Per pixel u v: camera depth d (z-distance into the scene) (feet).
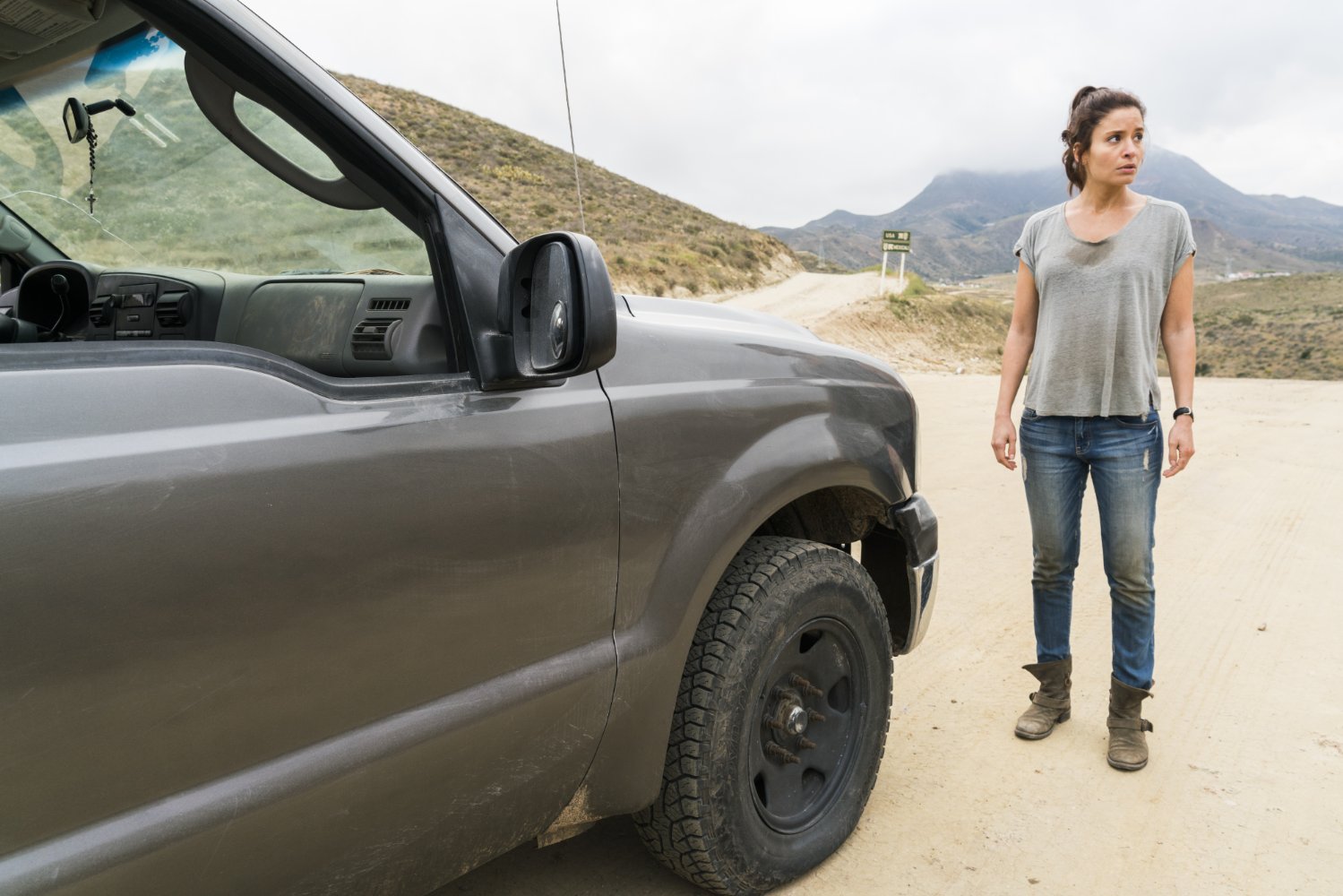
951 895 7.78
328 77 5.04
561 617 5.69
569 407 5.74
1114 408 9.79
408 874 5.23
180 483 4.01
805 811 7.81
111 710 3.83
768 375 7.40
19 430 3.70
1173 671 12.67
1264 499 23.61
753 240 191.52
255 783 4.32
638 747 6.38
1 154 6.29
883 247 151.94
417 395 5.06
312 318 5.77
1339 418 41.70
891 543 9.20
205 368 4.31
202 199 5.89
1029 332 10.83
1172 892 7.93
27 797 3.64
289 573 4.35
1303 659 13.11
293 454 4.41
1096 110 9.54
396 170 5.21
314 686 4.51
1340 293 572.10
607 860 8.07
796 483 7.25
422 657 4.97
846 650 7.99
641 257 142.51
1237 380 70.44
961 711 11.44
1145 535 9.87
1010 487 24.77
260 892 4.47
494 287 5.48
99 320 6.63
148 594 3.89
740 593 6.95
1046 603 10.81
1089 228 9.81
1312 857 8.46
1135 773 9.95
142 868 3.95
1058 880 8.05
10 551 3.53
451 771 5.17
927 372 99.71
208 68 5.01
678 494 6.38
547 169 175.73
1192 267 9.78
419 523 4.86
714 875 7.07
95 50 5.30
